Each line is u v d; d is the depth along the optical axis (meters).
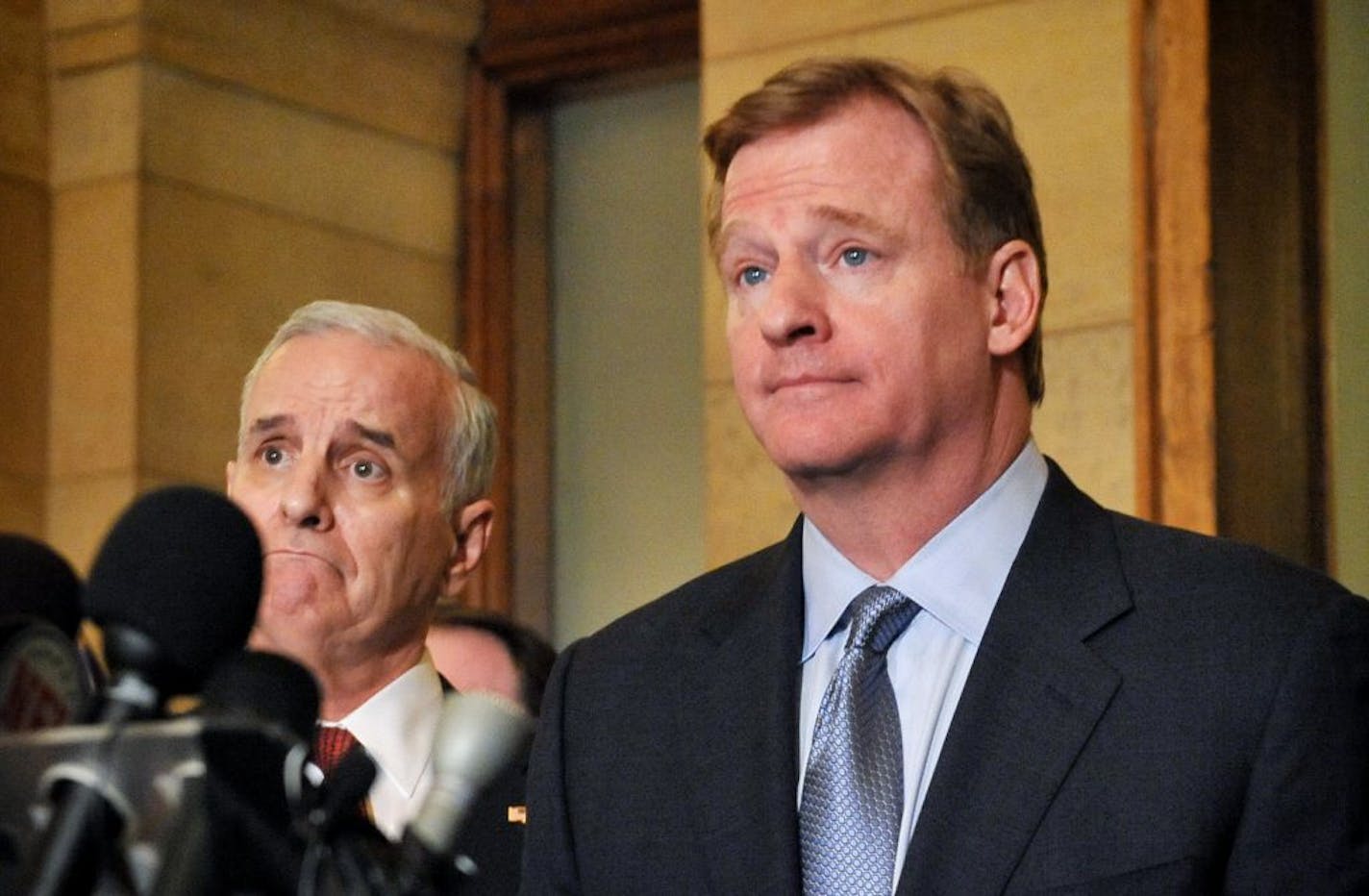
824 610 2.85
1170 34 5.33
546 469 7.24
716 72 5.91
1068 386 5.31
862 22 5.70
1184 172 5.28
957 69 2.92
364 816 1.88
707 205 2.97
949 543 2.81
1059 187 5.39
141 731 1.71
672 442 7.04
